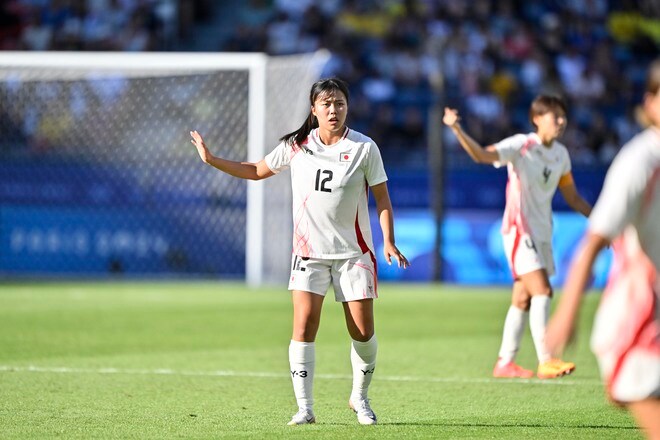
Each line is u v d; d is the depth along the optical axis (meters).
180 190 62.31
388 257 20.30
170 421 20.84
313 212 20.09
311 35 87.38
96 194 63.00
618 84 90.00
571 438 19.12
